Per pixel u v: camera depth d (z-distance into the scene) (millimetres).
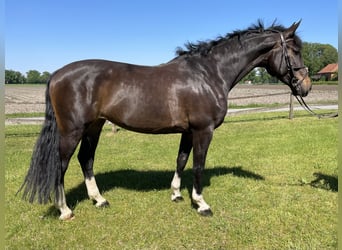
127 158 6344
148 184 4750
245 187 4551
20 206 3902
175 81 3398
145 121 3406
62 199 3473
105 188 4566
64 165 3375
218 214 3693
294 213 3703
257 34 3711
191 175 5168
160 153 6742
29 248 3020
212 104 3434
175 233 3283
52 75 3365
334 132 8766
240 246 3053
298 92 3746
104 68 3365
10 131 9625
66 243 3100
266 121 11320
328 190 4430
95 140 3830
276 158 6164
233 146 7305
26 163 5938
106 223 3492
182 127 3506
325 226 3391
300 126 9977
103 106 3379
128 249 2992
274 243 3084
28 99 26406
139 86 3354
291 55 3680
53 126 3299
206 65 3543
